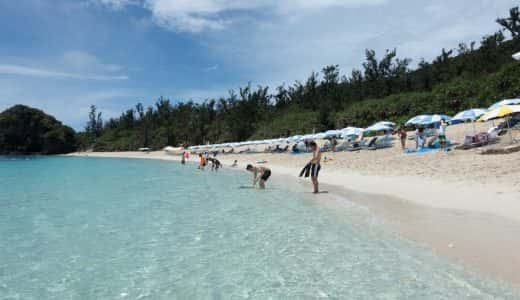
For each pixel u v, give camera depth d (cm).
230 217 963
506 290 437
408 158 1908
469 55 4938
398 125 3562
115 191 1633
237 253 656
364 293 466
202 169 3147
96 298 496
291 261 601
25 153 9131
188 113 9256
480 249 575
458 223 733
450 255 566
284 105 7600
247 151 4941
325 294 471
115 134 10644
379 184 1393
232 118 7350
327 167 2220
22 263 648
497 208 816
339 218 886
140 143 9088
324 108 4922
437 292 452
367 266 558
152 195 1466
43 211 1156
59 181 2202
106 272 591
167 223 923
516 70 2795
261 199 1253
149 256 661
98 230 873
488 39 4659
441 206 909
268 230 805
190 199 1321
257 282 522
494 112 1645
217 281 533
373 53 5753
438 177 1315
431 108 3428
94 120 11706
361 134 3338
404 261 566
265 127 6272
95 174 2744
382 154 2330
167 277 558
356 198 1152
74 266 626
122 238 792
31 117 9244
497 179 1098
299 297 466
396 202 1027
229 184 1820
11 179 2392
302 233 768
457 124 2802
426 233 692
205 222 916
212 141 7494
